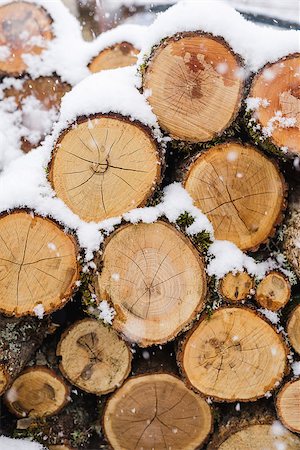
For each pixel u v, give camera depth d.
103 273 2.02
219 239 2.17
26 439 2.31
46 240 2.01
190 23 2.04
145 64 2.08
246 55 2.07
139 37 2.95
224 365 2.16
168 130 2.10
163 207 2.06
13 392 2.34
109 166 2.03
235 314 2.11
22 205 2.00
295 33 2.09
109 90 2.06
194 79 2.04
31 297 2.04
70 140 2.04
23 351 2.21
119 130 2.01
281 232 2.27
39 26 2.77
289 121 2.05
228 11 2.08
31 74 2.75
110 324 2.04
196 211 2.11
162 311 2.02
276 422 2.25
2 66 2.72
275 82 2.04
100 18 5.34
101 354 2.29
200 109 2.06
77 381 2.32
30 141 2.70
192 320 2.03
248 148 2.11
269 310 2.14
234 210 2.15
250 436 2.27
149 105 2.08
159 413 2.34
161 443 2.37
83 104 2.03
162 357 2.38
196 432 2.35
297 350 2.20
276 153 2.10
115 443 2.38
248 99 2.05
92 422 2.46
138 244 2.02
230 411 2.38
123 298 2.03
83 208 2.06
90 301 2.05
